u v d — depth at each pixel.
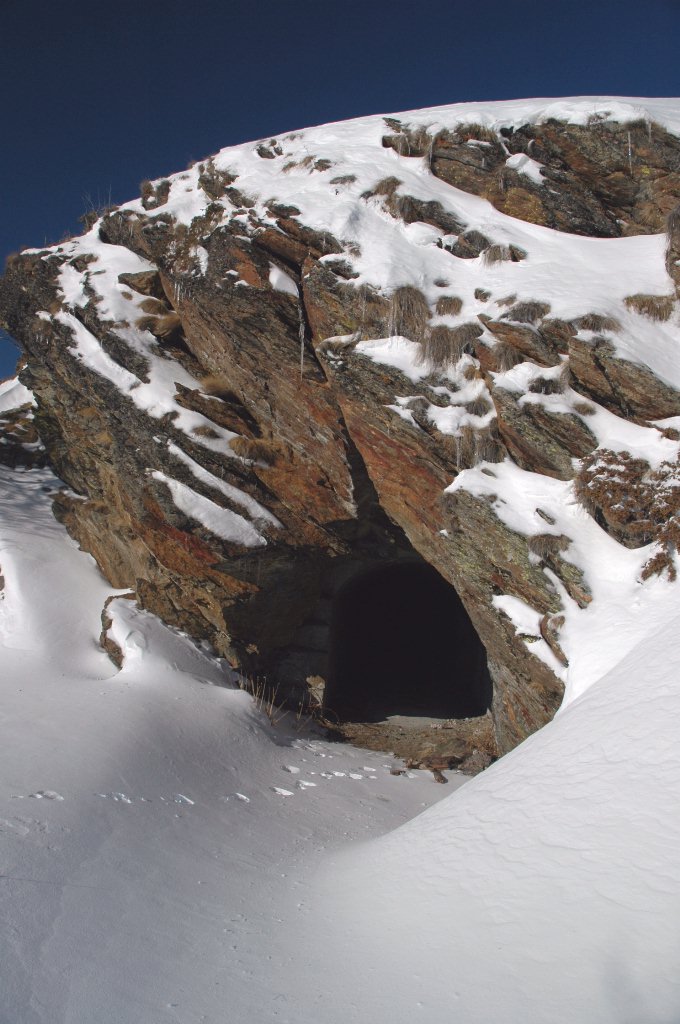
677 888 3.39
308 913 4.82
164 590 11.91
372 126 12.76
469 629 16.67
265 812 7.71
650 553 8.27
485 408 9.70
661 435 8.77
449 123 11.94
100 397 12.30
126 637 11.00
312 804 8.24
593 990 2.95
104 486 13.41
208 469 11.62
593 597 8.32
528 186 11.26
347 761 10.34
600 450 8.88
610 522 8.64
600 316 9.48
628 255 10.54
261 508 11.61
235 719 10.12
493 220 11.20
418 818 6.47
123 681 10.14
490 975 3.28
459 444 9.59
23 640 11.16
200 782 7.98
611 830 4.12
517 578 8.90
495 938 3.59
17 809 5.68
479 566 9.25
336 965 3.83
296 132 13.35
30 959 3.67
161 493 11.44
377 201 11.50
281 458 11.81
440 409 9.79
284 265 11.34
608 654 7.59
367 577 15.70
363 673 18.08
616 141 11.03
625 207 11.15
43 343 13.20
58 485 15.24
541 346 9.57
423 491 10.23
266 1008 3.42
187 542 11.38
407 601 20.59
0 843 4.99
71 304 13.00
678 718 4.93
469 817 5.43
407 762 10.52
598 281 10.06
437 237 11.01
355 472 11.10
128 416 11.99
